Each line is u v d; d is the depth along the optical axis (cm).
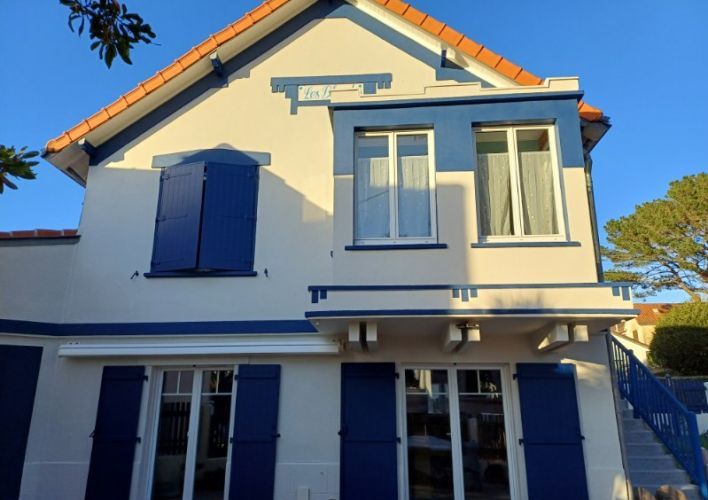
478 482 686
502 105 698
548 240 660
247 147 830
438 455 699
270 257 778
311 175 812
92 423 726
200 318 757
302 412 711
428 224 682
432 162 699
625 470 661
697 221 2464
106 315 769
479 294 602
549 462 664
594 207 782
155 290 775
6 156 358
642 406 861
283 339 742
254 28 856
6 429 698
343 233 662
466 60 829
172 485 714
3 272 751
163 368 756
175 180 817
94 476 698
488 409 713
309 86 852
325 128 832
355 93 712
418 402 720
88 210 820
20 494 689
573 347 709
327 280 763
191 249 776
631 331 3569
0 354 717
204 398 742
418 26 828
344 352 724
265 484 683
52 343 757
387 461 676
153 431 733
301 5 877
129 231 807
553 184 686
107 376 738
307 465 690
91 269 791
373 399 700
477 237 652
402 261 647
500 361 711
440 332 692
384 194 698
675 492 685
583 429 679
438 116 700
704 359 1858
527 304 596
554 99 695
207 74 867
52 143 814
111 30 386
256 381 723
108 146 851
